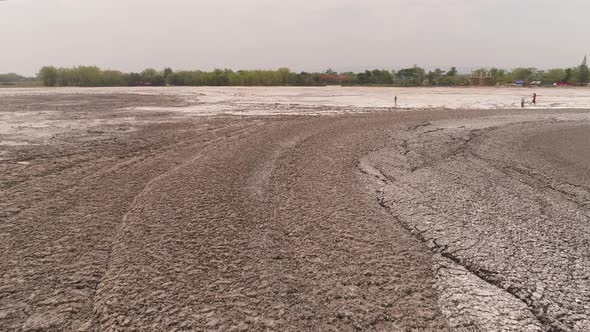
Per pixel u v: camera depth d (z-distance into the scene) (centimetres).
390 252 344
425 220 425
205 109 1777
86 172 592
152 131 1041
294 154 750
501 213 454
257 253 332
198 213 423
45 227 377
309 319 243
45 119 1312
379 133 1022
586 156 799
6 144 827
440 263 327
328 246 351
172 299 261
